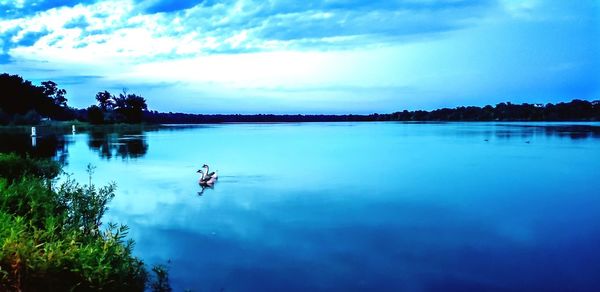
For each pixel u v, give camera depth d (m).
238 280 9.15
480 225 13.70
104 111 124.56
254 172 26.50
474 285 9.06
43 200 9.22
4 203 8.25
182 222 13.72
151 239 11.87
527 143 54.28
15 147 40.84
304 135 79.56
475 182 22.80
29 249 6.07
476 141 58.88
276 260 10.34
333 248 11.27
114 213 14.87
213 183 21.12
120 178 23.11
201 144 51.47
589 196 18.70
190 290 8.61
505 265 10.18
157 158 34.00
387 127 138.00
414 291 8.74
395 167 29.41
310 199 17.66
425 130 104.75
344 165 30.72
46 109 118.75
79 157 33.62
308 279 9.23
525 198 18.25
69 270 6.38
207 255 10.62
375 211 15.52
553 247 11.52
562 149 44.88
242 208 15.91
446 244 11.72
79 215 9.36
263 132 94.31
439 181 23.06
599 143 53.50
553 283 9.16
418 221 14.13
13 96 105.31
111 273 6.64
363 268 9.93
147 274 8.86
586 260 10.52
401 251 11.08
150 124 140.50
